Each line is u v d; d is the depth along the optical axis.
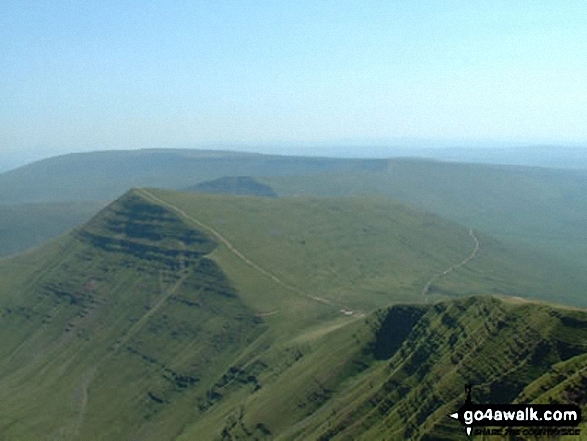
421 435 118.25
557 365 115.88
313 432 154.12
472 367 129.12
